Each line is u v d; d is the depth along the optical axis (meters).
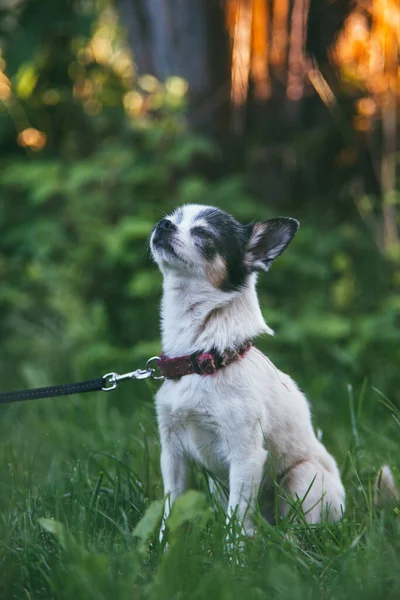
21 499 3.83
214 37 7.17
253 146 7.20
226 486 3.92
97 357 6.07
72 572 2.71
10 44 6.88
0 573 2.93
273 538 3.20
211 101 7.23
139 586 2.77
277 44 7.09
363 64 7.03
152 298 6.69
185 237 3.86
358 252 6.84
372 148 7.06
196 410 3.67
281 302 6.63
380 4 6.80
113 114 7.20
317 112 7.27
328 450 4.96
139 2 7.22
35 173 6.64
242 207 6.59
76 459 4.38
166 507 3.67
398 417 4.34
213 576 2.76
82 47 7.41
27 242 6.75
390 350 6.09
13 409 5.77
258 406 3.66
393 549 3.13
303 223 7.02
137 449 4.64
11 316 7.02
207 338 3.76
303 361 6.23
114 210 6.83
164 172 6.76
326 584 2.92
